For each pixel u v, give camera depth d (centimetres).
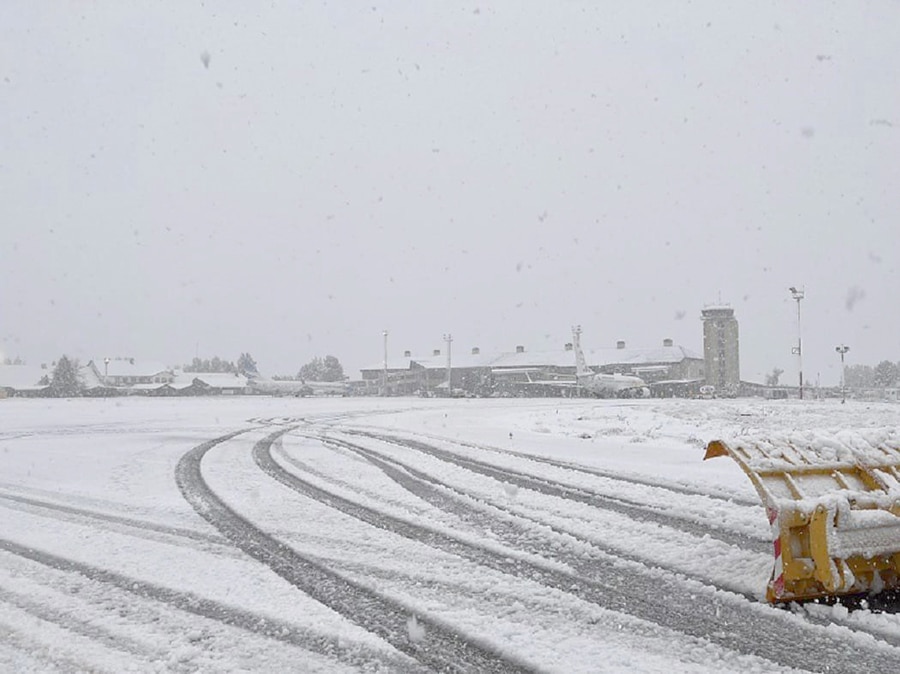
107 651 451
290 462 1354
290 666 426
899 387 11175
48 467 1318
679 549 676
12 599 552
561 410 3819
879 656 429
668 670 413
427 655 440
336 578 596
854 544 489
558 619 498
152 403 5050
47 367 11788
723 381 9688
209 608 526
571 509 870
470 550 683
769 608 511
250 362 16588
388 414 3288
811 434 561
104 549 697
